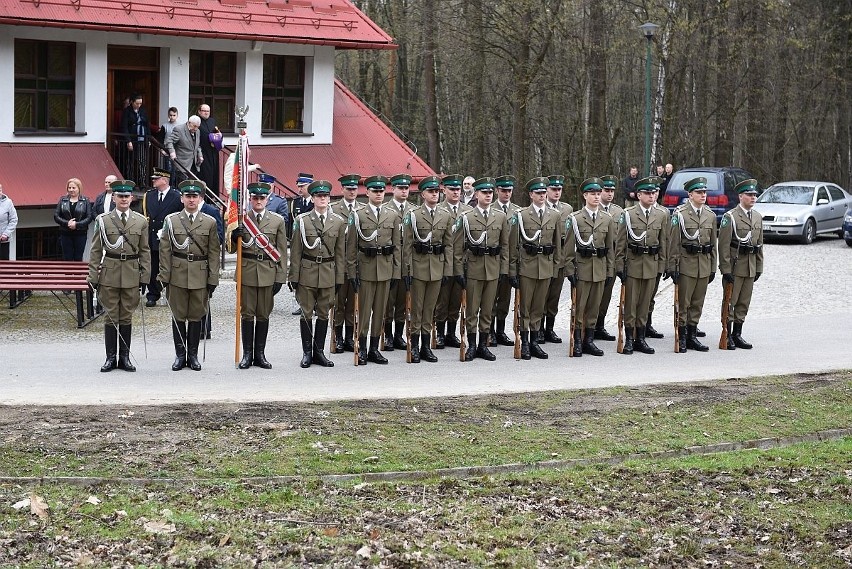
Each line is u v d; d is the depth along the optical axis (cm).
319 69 3116
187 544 933
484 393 1492
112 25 2647
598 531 992
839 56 5534
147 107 2870
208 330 1939
